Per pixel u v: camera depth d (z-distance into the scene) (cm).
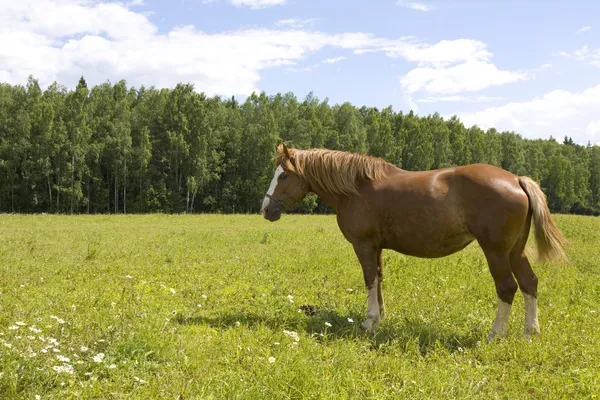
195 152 5588
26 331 471
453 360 460
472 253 1193
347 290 788
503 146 9294
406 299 711
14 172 5159
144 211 5456
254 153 6031
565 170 8669
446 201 529
